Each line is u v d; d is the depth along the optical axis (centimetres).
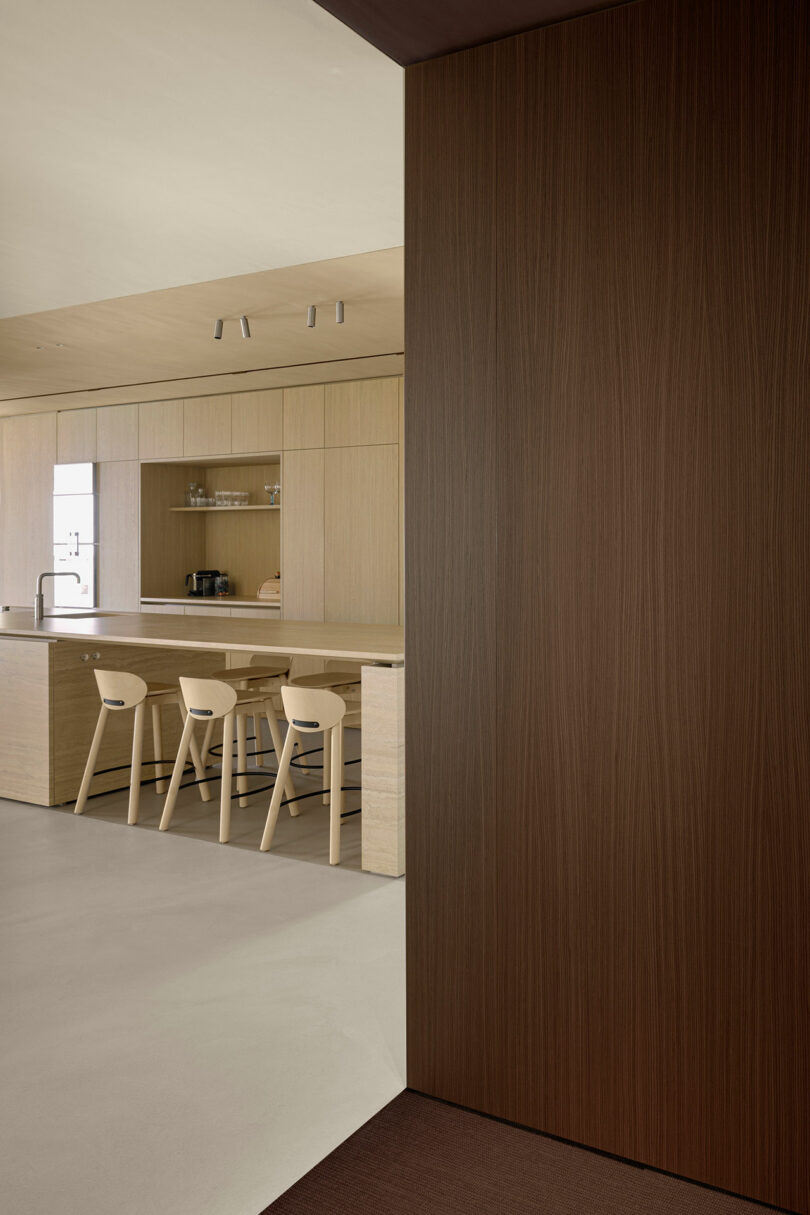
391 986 273
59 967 285
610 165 198
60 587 862
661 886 198
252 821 446
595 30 199
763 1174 189
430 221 219
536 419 208
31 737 474
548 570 208
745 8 184
